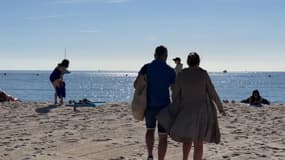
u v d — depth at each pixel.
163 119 8.45
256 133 12.80
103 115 16.36
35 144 10.93
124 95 82.94
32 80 191.12
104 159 9.52
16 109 18.00
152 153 9.51
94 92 95.25
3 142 11.16
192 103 8.24
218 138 8.34
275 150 10.48
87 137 11.88
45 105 19.44
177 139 8.30
